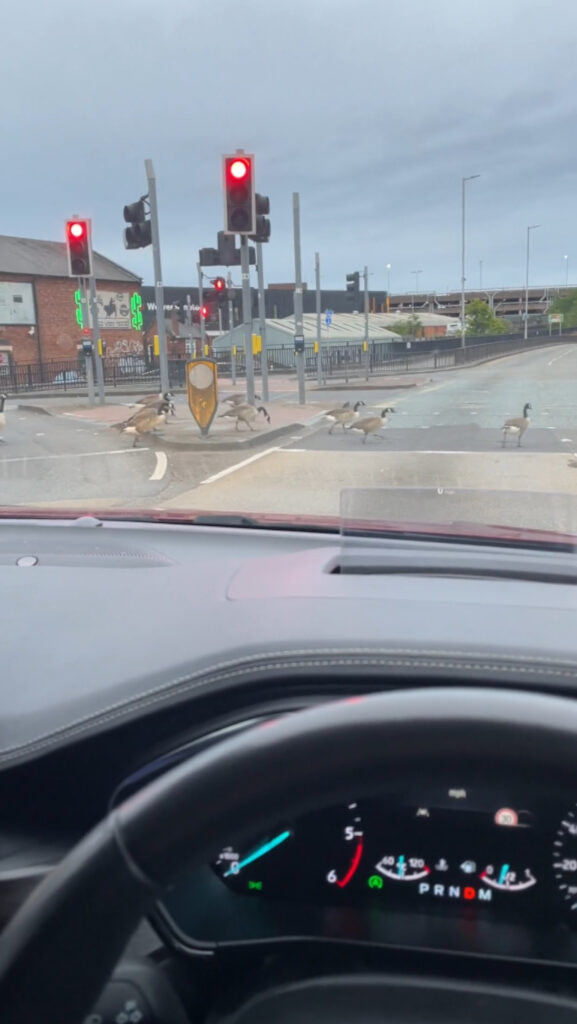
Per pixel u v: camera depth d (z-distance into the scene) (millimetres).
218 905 1440
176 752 1556
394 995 1373
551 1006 1345
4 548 3193
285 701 1609
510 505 3020
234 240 18297
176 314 49750
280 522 3727
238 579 2438
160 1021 1299
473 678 1587
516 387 27312
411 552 2699
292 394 27062
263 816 885
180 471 11414
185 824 863
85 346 23359
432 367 46000
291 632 1809
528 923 1417
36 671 1894
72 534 3516
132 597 2367
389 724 868
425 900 1438
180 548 3271
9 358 42500
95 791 1676
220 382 37156
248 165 13406
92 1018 1271
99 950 861
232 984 1460
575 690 1559
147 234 16656
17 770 1664
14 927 875
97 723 1646
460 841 1397
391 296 122562
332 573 2475
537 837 1371
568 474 10570
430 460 11930
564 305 104000
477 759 869
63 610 2281
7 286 42438
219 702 1627
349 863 1433
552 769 865
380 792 899
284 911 1447
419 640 1732
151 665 1797
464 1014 1356
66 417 20188
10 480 10594
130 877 850
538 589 2232
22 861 1611
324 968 1425
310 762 871
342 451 13133
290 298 75062
